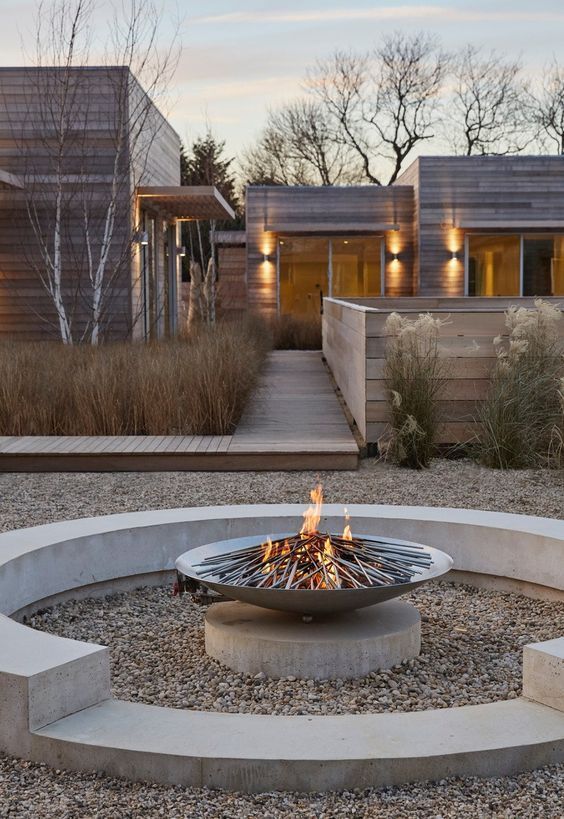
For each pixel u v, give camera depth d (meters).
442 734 2.66
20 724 2.70
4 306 15.37
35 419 9.02
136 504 6.47
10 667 2.75
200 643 3.82
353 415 9.38
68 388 9.17
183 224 28.39
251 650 3.46
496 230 21.45
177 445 8.16
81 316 15.33
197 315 19.59
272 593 3.35
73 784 2.56
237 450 7.85
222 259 26.34
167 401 9.03
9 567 3.96
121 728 2.71
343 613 3.78
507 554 4.48
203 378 9.10
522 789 2.53
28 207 14.62
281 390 11.91
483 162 21.14
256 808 2.45
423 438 7.70
